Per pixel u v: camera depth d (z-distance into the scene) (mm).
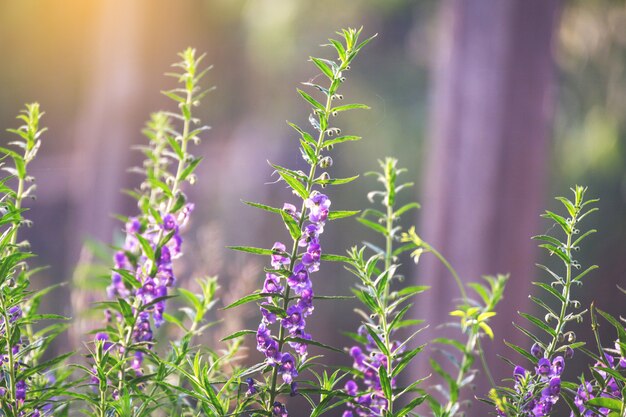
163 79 9711
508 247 7695
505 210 7738
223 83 13883
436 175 8039
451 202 7859
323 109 1730
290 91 14469
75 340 3104
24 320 1813
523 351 1788
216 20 11648
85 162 10062
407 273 11883
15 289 1795
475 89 7902
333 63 1735
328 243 14055
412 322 1982
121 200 9562
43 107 13516
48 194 13164
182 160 2020
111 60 9719
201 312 2197
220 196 14461
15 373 1829
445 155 8000
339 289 13508
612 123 12492
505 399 1788
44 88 13375
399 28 15078
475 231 7680
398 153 14141
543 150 7961
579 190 1740
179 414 2051
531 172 7855
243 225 14141
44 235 13172
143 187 2322
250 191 14305
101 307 2041
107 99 9648
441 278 7539
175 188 1967
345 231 14164
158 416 2215
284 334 1785
